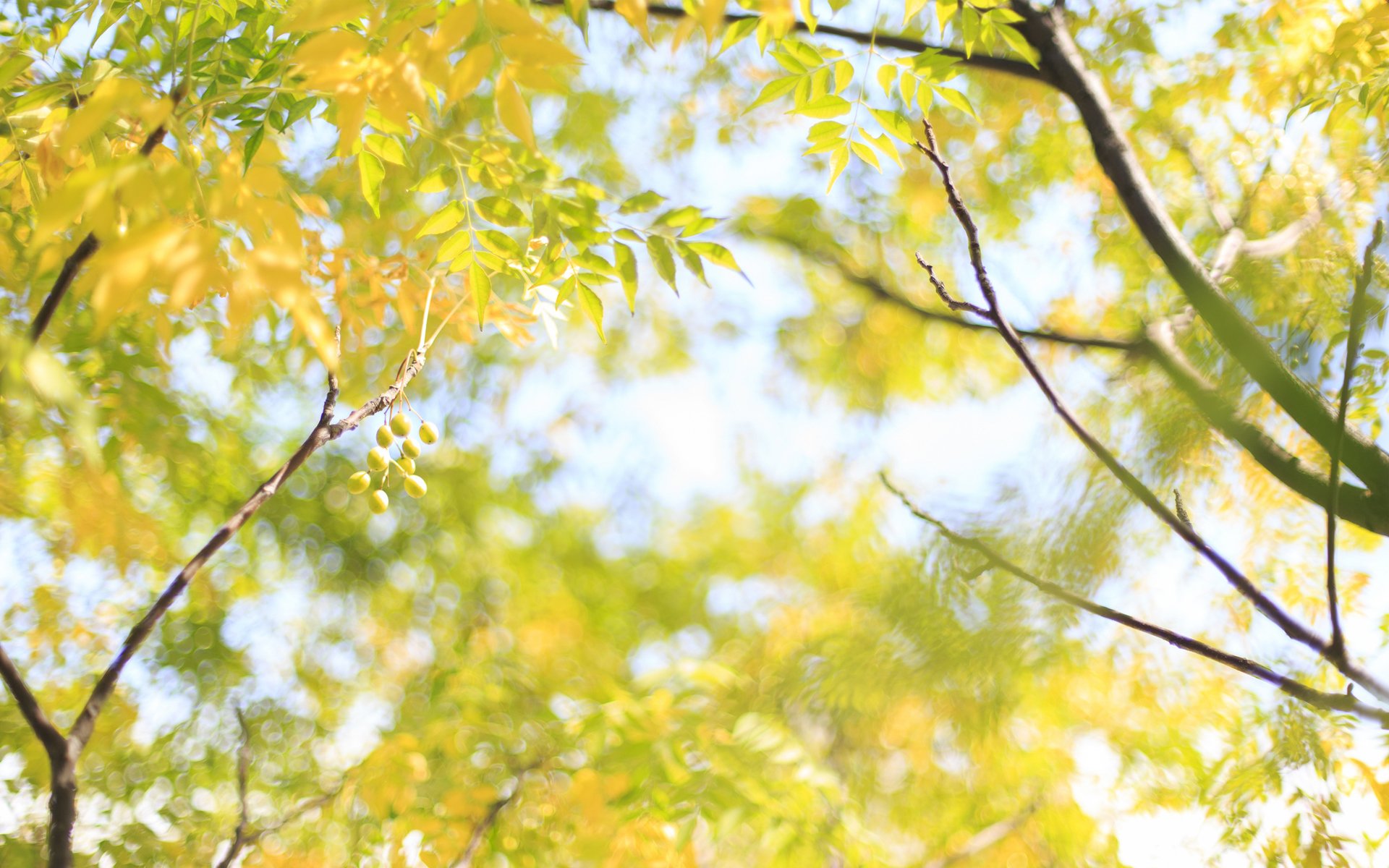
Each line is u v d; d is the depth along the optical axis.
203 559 2.01
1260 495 4.89
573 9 1.86
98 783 4.57
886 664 6.19
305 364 5.39
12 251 3.10
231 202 1.77
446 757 3.74
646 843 3.35
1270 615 2.09
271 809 4.86
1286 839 3.65
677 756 3.24
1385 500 2.48
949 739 6.53
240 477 6.57
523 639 7.80
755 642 8.25
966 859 6.17
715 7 1.77
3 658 1.89
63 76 2.33
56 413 3.72
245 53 2.43
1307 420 2.63
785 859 3.49
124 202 1.52
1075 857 5.95
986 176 6.64
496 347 7.73
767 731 3.54
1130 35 5.32
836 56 2.71
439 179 2.57
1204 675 5.23
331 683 6.66
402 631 7.21
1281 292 4.07
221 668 5.94
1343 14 4.50
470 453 8.32
